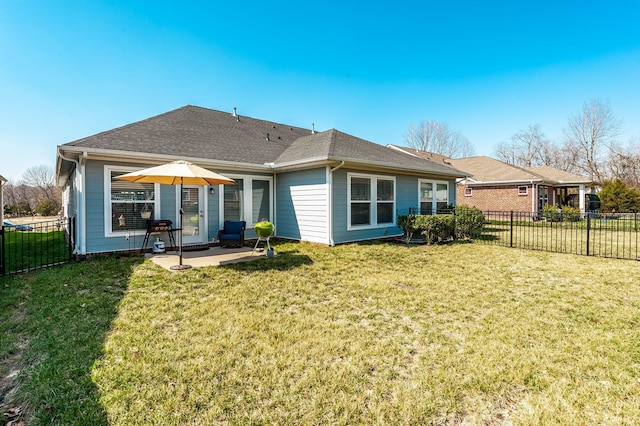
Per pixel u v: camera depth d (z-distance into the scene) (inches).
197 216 366.3
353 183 406.6
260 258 293.9
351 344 126.1
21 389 97.4
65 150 275.1
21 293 191.6
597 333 136.1
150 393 94.2
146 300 176.7
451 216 413.4
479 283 214.7
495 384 99.6
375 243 403.5
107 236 306.8
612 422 83.4
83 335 132.6
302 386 98.3
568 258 301.9
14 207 1333.7
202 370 106.7
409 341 129.4
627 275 234.1
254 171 417.1
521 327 142.5
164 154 330.3
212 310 162.6
